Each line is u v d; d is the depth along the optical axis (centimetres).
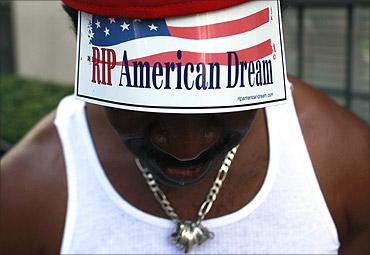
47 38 566
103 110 108
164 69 83
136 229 109
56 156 115
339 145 117
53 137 117
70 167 114
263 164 111
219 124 90
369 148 120
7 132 378
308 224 110
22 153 118
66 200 112
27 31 590
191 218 110
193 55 82
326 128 117
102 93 88
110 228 109
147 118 89
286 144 113
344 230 117
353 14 350
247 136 112
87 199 111
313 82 376
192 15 82
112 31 85
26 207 114
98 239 109
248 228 109
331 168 115
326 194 113
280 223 109
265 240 109
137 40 84
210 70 83
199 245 107
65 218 112
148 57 83
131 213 109
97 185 112
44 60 574
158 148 91
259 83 87
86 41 89
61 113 120
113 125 93
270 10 87
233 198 109
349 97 362
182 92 83
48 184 114
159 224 109
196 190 109
